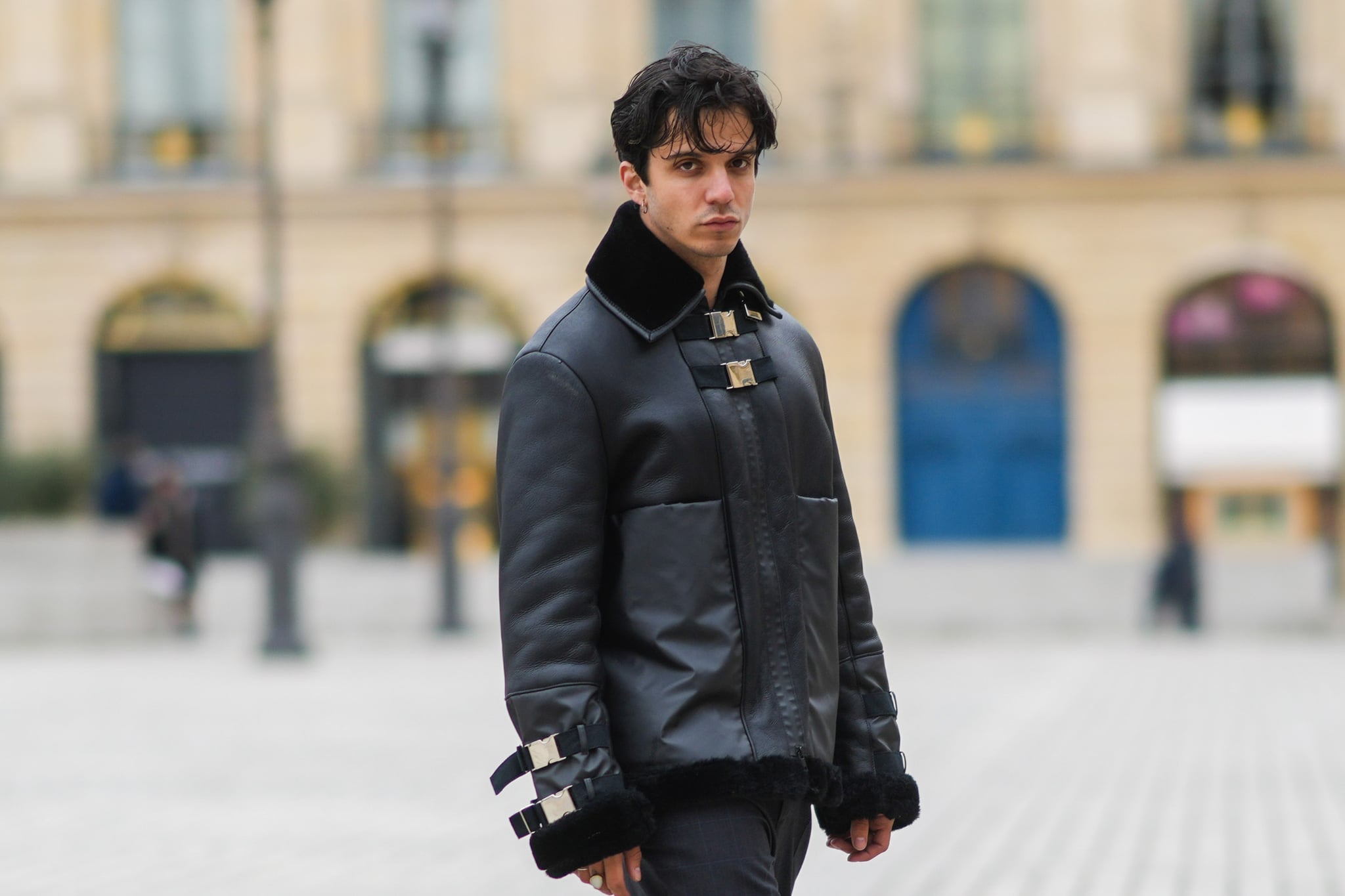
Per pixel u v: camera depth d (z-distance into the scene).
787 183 39.91
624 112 4.45
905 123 40.12
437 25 31.11
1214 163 38.88
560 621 4.30
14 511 35.88
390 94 41.72
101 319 41.56
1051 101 39.94
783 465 4.51
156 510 31.89
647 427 4.39
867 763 4.69
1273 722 18.09
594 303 4.50
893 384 40.19
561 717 4.25
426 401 41.31
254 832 11.88
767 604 4.43
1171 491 39.66
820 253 40.06
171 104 41.88
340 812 12.69
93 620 31.20
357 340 41.19
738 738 4.32
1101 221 39.38
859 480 40.00
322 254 41.22
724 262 4.60
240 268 41.31
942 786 13.75
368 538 41.09
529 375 4.43
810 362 4.77
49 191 41.31
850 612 4.76
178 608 31.94
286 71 41.50
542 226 40.81
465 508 41.16
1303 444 39.19
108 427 41.66
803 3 40.38
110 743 16.67
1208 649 29.75
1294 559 34.66
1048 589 35.84
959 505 40.16
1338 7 39.19
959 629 35.72
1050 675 23.92
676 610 4.37
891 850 11.05
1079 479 39.50
